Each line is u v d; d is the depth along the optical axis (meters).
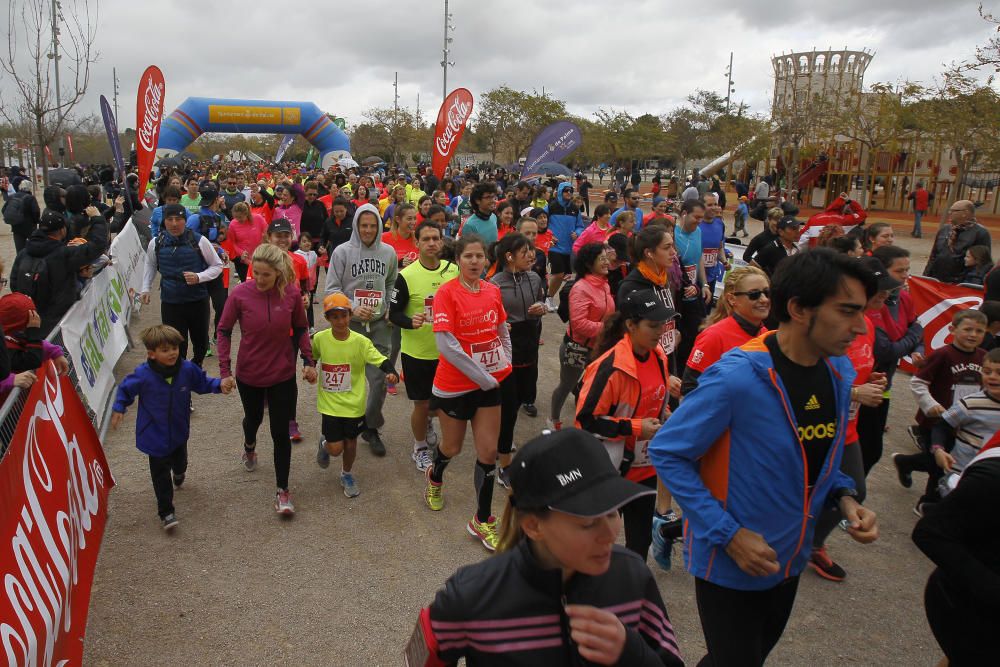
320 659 3.60
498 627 1.66
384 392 6.02
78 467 4.29
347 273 6.23
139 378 4.58
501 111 41.69
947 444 4.93
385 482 5.58
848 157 34.47
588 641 1.53
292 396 5.03
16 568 3.05
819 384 2.47
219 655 3.60
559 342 10.06
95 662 3.52
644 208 30.16
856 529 2.43
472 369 4.43
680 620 4.00
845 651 3.79
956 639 2.54
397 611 3.99
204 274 6.95
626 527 3.88
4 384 3.80
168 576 4.25
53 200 8.12
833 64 37.38
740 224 22.56
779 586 2.60
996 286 6.66
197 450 6.06
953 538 2.36
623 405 3.73
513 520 1.79
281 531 4.80
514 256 5.75
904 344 4.92
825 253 2.33
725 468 2.47
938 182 31.64
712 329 3.95
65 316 6.23
